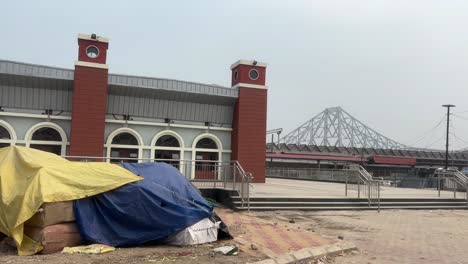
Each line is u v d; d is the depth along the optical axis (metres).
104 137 24.39
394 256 9.54
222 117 27.81
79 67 23.50
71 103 23.89
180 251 8.46
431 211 19.12
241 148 27.17
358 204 18.72
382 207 19.05
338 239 11.13
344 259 9.07
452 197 21.98
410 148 137.62
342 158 89.75
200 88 26.58
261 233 11.24
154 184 9.30
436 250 10.31
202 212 9.37
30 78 22.83
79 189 8.56
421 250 10.27
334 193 21.30
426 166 102.94
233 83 29.20
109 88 24.64
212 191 18.17
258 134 27.72
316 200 18.34
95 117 23.64
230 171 18.39
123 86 24.66
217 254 8.27
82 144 23.28
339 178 33.44
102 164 9.46
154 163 10.23
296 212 16.73
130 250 8.49
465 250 10.38
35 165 8.71
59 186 8.41
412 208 19.59
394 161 95.00
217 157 27.61
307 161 91.75
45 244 7.91
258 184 27.11
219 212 15.76
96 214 8.66
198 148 27.08
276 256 8.36
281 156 81.56
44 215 8.00
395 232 12.90
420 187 31.33
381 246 10.63
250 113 27.61
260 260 7.93
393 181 37.31
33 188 8.23
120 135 25.19
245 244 9.32
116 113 25.06
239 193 17.33
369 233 12.59
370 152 99.88
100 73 23.86
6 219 8.27
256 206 16.98
